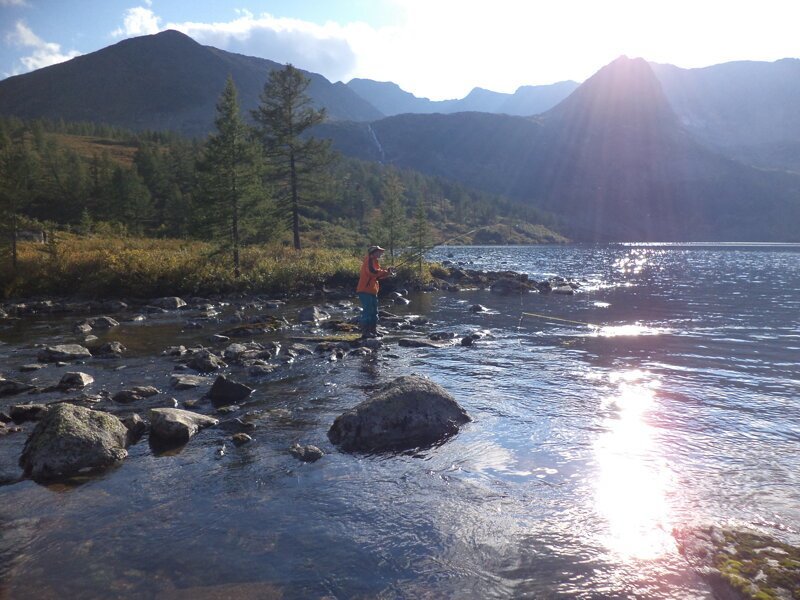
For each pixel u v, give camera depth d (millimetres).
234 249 27641
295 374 10781
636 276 38969
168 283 25859
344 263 30531
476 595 3926
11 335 16078
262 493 5652
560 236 183000
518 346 13609
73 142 153625
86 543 4711
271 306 22547
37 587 4074
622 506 5234
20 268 26734
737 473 5930
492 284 31578
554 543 4613
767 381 9953
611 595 3895
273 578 4160
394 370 11039
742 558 4242
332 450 6832
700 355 12383
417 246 32219
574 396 9008
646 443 6852
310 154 39469
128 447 6965
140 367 11570
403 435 7164
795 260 65500
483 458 6488
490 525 4930
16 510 5324
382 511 5230
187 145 120750
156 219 85938
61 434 6441
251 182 28156
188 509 5312
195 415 7844
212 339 14602
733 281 34656
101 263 26938
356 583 4086
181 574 4223
